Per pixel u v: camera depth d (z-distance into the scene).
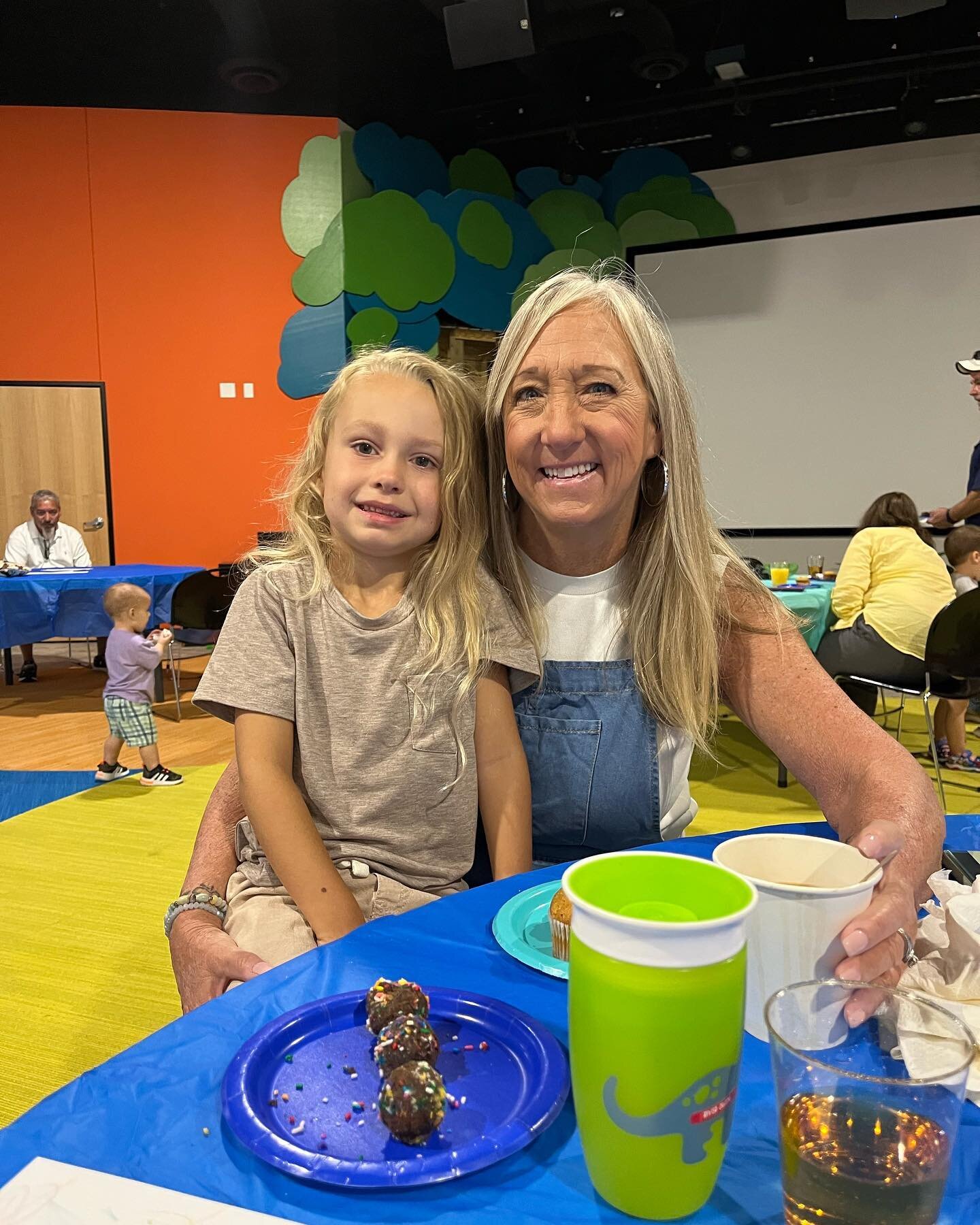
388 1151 0.52
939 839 0.89
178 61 6.07
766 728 1.17
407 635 1.17
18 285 6.62
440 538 1.22
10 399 6.70
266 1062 0.60
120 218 6.53
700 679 1.19
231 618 1.20
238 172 6.44
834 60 6.47
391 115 6.91
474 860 1.29
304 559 1.25
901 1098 0.44
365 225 6.41
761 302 7.79
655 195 7.92
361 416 1.17
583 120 7.15
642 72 6.16
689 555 1.18
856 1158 0.44
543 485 1.15
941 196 7.28
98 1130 0.54
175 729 4.93
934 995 0.65
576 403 1.12
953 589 4.04
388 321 6.57
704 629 1.18
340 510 1.18
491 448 1.26
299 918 1.03
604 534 1.21
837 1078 0.46
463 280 6.91
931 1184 0.43
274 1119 0.55
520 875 0.96
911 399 7.44
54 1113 0.56
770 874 0.69
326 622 1.17
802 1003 0.55
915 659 3.77
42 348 6.67
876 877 0.64
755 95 6.69
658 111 6.98
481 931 0.83
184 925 1.02
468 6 5.30
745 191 7.80
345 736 1.15
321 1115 0.56
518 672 1.23
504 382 1.19
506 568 1.28
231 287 6.54
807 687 1.14
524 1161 0.53
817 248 7.59
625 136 7.52
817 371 7.69
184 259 6.54
